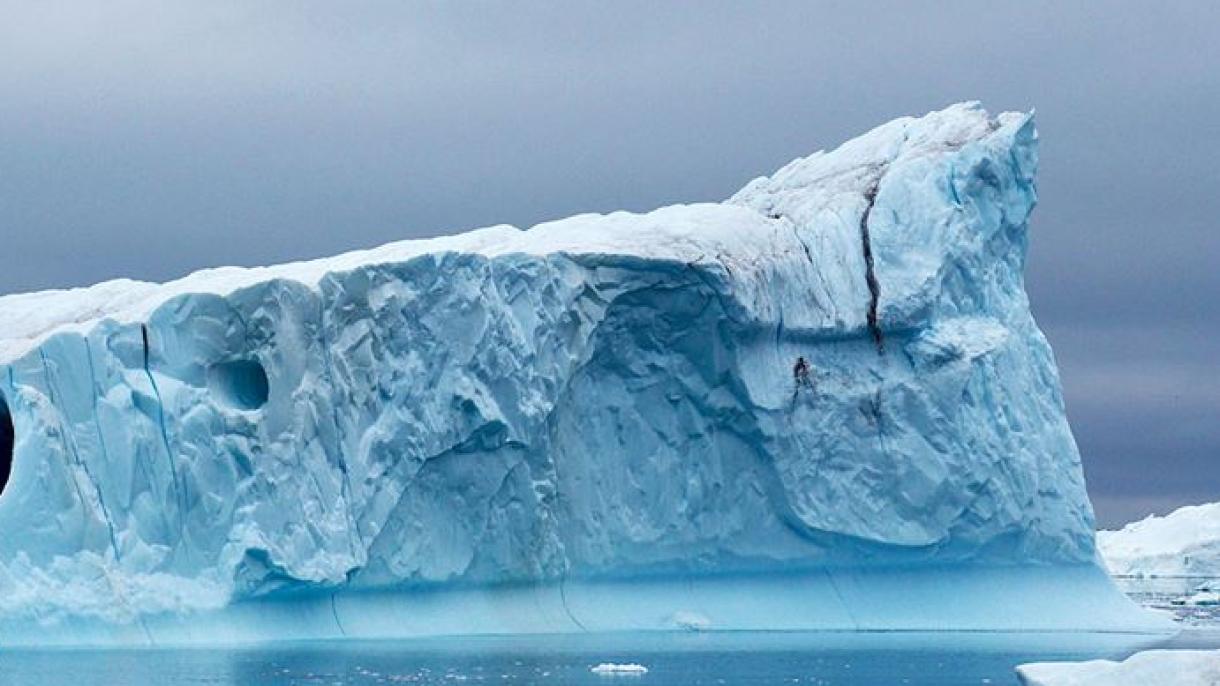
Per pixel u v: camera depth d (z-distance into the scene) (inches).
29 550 3789.4
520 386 4360.2
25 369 3865.7
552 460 4483.3
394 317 4185.5
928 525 4904.0
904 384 4886.8
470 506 4350.4
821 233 4923.7
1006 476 4970.5
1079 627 5024.6
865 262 4933.6
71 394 3880.4
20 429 3833.7
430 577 4311.0
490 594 4475.9
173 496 3912.4
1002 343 5009.8
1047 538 5093.5
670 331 4648.1
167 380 3922.2
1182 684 2741.1
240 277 4180.6
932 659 4082.2
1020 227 5137.8
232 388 4045.3
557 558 4549.7
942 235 4977.9
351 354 4121.6
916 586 4977.9
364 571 4192.9
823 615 4879.4
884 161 5206.7
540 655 4003.4
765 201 5177.2
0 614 3742.6
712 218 4813.0
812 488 4825.3
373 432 4146.2
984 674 3769.7
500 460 4367.6
